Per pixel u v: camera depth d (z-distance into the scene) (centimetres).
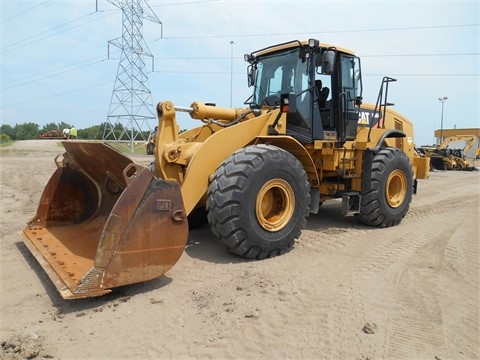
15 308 317
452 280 391
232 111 548
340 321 305
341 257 458
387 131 652
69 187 488
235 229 416
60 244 418
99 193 492
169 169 441
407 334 289
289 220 462
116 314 309
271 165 439
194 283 371
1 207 720
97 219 479
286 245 459
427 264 437
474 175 1877
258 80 611
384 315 316
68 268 349
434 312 323
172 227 354
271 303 330
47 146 3120
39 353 256
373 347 271
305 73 551
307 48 545
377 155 618
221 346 268
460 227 622
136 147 3167
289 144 506
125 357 254
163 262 351
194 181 429
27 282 369
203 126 575
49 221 479
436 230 601
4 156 2212
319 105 581
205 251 470
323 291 358
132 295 344
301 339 279
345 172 596
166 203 349
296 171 465
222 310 316
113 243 321
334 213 739
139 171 335
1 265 411
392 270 416
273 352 263
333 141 573
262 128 489
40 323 294
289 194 462
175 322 298
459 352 269
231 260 439
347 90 607
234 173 417
